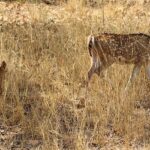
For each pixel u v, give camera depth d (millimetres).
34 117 12570
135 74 14359
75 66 15070
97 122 12188
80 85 14453
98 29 17750
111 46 14211
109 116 12758
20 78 14430
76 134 11898
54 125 12508
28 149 11664
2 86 13523
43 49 16594
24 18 19547
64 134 12227
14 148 11719
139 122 12539
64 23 18875
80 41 16562
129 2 22172
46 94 13898
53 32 17891
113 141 12000
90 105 13289
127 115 12680
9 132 12297
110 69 14812
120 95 13320
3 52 15641
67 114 13086
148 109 13477
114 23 18672
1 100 13219
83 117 12391
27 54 16078
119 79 14273
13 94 13461
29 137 12117
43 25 18562
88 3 22125
